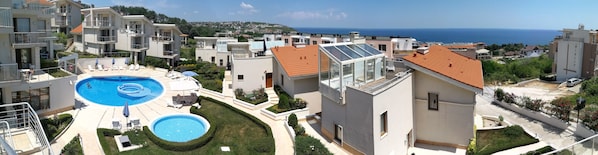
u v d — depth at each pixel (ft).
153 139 85.81
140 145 82.53
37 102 98.12
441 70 89.30
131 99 132.77
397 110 84.69
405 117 89.15
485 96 168.76
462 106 87.92
